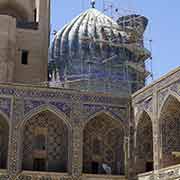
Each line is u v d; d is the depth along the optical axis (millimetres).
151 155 35000
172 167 29969
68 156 34062
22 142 33594
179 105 31906
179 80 30172
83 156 35562
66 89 34875
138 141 34781
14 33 41156
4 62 39969
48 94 34531
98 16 48562
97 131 36281
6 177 32594
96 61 45250
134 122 35219
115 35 46781
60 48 46812
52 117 35438
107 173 35594
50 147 35156
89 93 35312
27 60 42125
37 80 41781
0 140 34375
